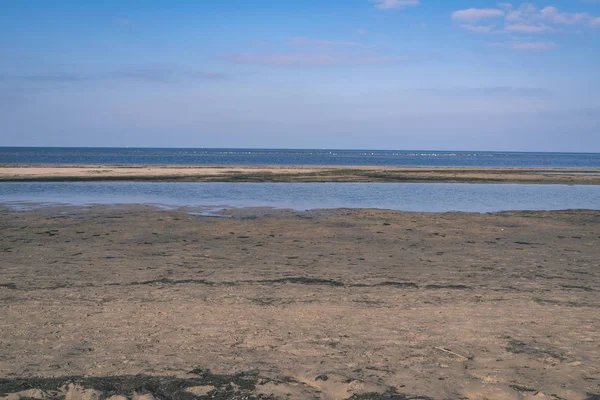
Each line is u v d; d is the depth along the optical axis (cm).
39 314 755
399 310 792
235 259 1224
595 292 927
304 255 1285
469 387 523
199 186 3428
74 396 502
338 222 1880
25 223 1766
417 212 2238
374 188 3519
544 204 2706
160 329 691
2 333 672
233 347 628
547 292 922
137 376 544
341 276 1047
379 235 1616
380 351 616
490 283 993
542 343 645
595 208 2547
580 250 1389
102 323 715
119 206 2264
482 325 716
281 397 503
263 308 798
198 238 1525
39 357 593
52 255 1244
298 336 668
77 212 2055
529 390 516
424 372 557
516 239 1566
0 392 507
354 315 764
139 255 1257
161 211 2123
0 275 1026
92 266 1122
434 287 954
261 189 3297
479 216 2072
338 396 506
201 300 844
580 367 571
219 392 511
